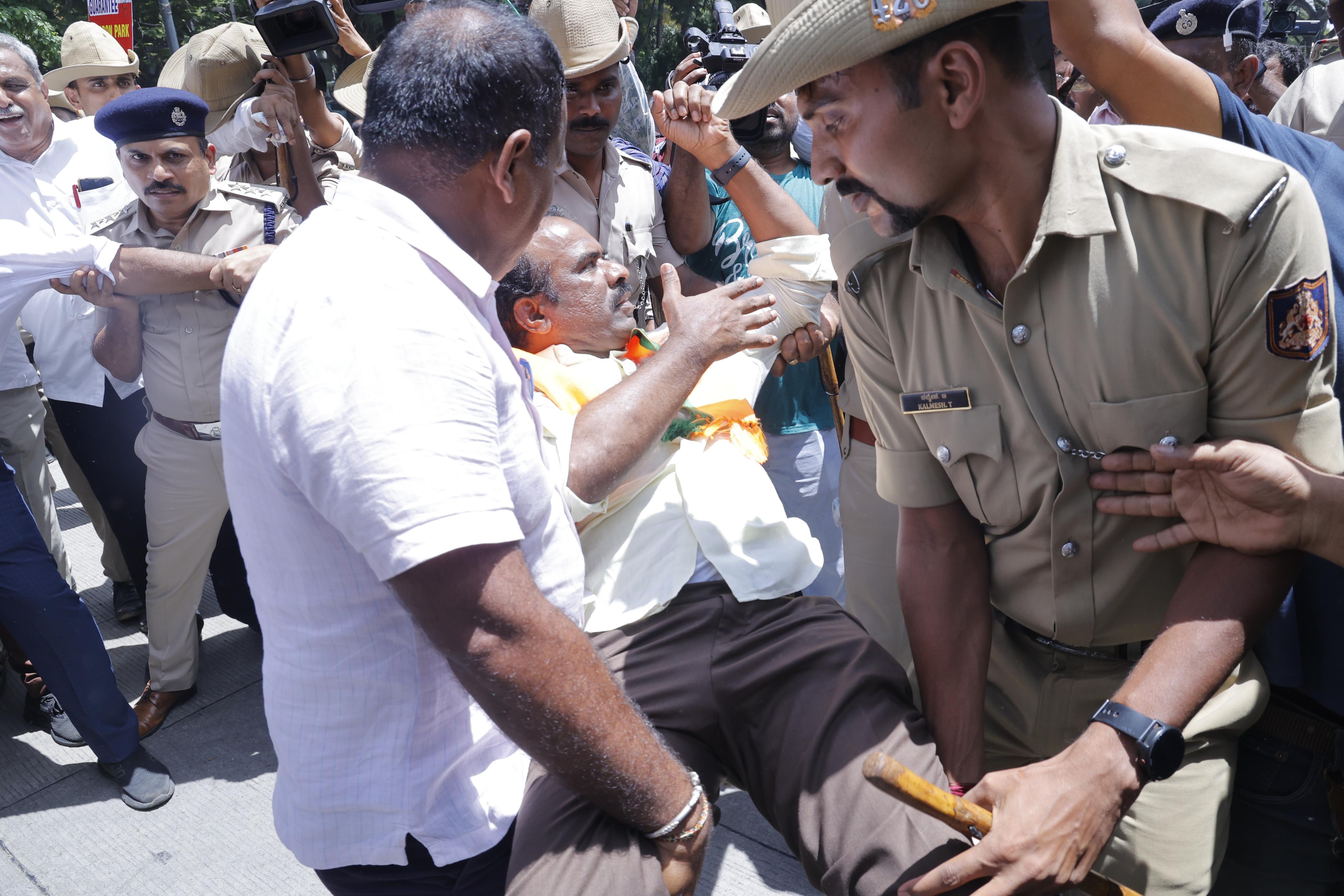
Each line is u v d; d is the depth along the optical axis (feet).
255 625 11.39
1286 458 4.21
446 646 3.51
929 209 4.23
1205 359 4.33
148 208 9.55
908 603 5.39
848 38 3.84
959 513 5.37
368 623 3.87
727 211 9.78
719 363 6.35
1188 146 4.14
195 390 9.37
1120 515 4.63
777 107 9.74
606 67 8.21
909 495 5.34
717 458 5.82
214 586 11.64
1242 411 4.36
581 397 5.80
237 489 3.82
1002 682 5.62
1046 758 5.57
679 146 8.73
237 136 9.88
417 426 3.38
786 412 9.40
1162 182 4.10
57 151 11.60
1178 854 4.99
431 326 3.52
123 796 8.90
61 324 10.67
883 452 5.42
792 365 9.12
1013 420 4.75
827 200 5.39
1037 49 4.21
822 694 5.03
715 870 7.64
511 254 4.08
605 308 6.20
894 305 4.96
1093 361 4.41
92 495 12.22
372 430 3.36
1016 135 4.12
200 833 8.43
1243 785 5.71
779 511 5.72
